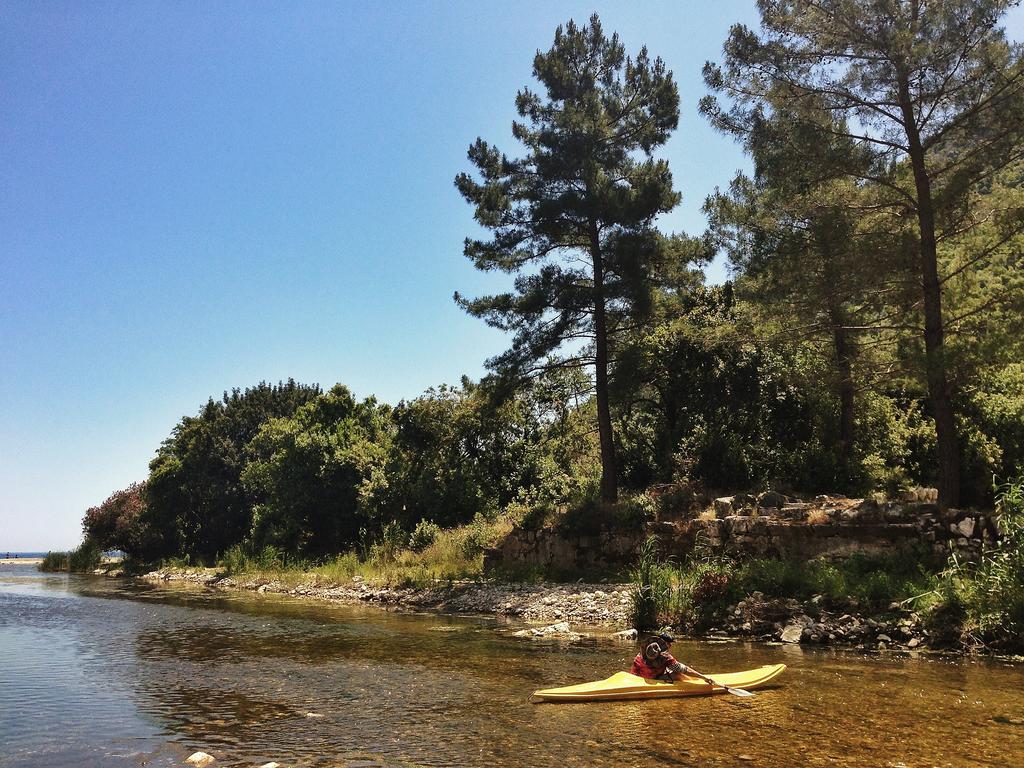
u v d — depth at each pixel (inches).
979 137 707.4
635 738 309.1
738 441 986.1
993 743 297.0
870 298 784.9
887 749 290.2
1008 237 718.5
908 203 770.2
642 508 902.4
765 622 581.0
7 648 582.2
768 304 861.2
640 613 636.7
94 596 1137.4
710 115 836.0
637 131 1131.3
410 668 474.3
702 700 375.2
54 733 331.0
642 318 1102.4
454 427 1505.9
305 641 605.9
